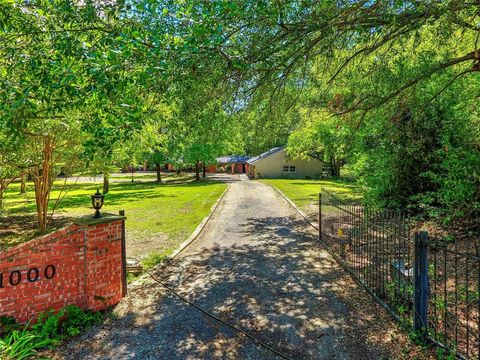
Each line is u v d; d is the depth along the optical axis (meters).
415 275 3.89
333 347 3.79
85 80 3.61
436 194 7.77
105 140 3.80
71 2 4.30
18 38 4.50
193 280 6.14
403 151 8.60
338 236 8.45
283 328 4.27
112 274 5.03
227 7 3.73
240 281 6.03
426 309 3.85
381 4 5.08
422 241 3.87
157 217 13.60
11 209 18.03
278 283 5.88
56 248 4.42
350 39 6.46
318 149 31.34
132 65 3.72
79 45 3.96
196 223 11.86
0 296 4.00
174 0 4.39
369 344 3.82
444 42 6.16
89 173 11.86
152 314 4.74
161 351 3.79
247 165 53.97
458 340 3.67
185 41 3.89
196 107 6.11
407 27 5.62
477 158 6.70
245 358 3.63
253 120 8.28
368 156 9.52
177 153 34.62
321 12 5.20
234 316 4.64
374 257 5.91
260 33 5.32
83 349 3.84
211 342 3.97
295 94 8.02
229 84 6.15
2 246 10.12
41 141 9.36
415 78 6.68
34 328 4.10
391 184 9.02
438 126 7.95
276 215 13.38
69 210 17.16
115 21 4.42
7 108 3.54
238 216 13.29
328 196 11.95
